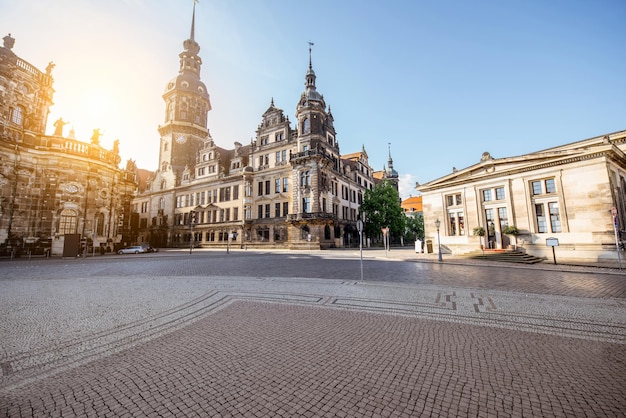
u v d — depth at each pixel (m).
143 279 13.02
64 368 4.37
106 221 34.84
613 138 23.05
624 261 17.88
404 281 11.91
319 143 43.56
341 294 9.36
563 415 3.09
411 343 5.19
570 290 9.83
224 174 52.78
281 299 8.73
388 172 79.44
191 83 63.03
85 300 8.77
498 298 8.64
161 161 62.34
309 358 4.60
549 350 4.82
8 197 28.62
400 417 3.09
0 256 27.69
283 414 3.17
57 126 32.97
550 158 21.64
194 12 68.25
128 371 4.25
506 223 23.64
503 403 3.32
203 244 52.38
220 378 4.00
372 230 47.50
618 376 3.88
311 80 46.50
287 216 42.88
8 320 6.79
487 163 24.94
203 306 7.98
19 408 3.34
